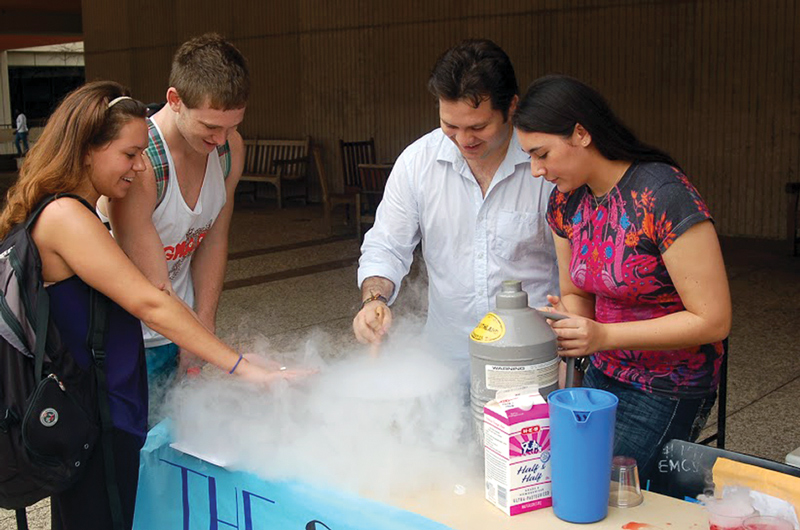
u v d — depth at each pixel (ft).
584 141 6.10
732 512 4.96
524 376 5.58
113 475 6.54
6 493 6.13
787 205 27.61
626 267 6.27
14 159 82.89
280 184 42.14
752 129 30.09
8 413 5.99
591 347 5.96
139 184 7.57
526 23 35.45
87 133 6.36
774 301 21.48
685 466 6.30
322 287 24.30
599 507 5.20
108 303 6.59
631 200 6.17
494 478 5.44
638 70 32.37
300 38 43.86
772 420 13.80
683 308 6.38
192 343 6.52
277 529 5.98
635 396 6.69
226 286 24.85
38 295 6.07
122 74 53.98
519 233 7.75
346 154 35.22
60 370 6.14
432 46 38.93
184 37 49.67
